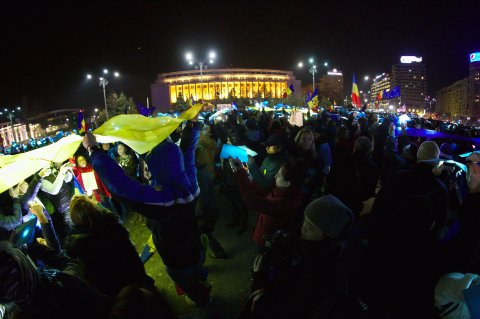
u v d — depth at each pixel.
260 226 3.36
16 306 1.40
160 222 2.73
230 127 9.21
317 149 5.76
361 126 9.16
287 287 2.04
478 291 1.69
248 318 2.15
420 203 2.42
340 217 2.04
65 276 1.59
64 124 97.62
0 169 3.26
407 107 177.25
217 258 4.64
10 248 1.39
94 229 2.52
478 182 2.46
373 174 4.18
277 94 117.50
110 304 1.63
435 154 2.69
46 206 4.49
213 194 4.63
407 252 2.32
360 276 2.45
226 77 114.56
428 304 2.19
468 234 2.44
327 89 129.12
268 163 4.24
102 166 2.34
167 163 2.64
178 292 3.65
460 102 152.00
